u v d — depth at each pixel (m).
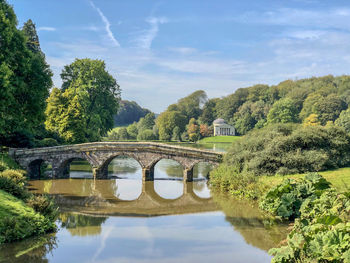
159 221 19.00
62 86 56.31
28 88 26.36
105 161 35.66
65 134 47.06
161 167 48.00
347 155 26.69
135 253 13.40
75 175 38.50
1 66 23.27
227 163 30.66
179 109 145.50
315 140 26.53
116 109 58.72
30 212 15.99
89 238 15.41
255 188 23.75
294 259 10.60
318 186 18.33
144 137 109.69
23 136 40.56
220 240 15.11
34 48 55.97
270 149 26.64
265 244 14.48
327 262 9.97
